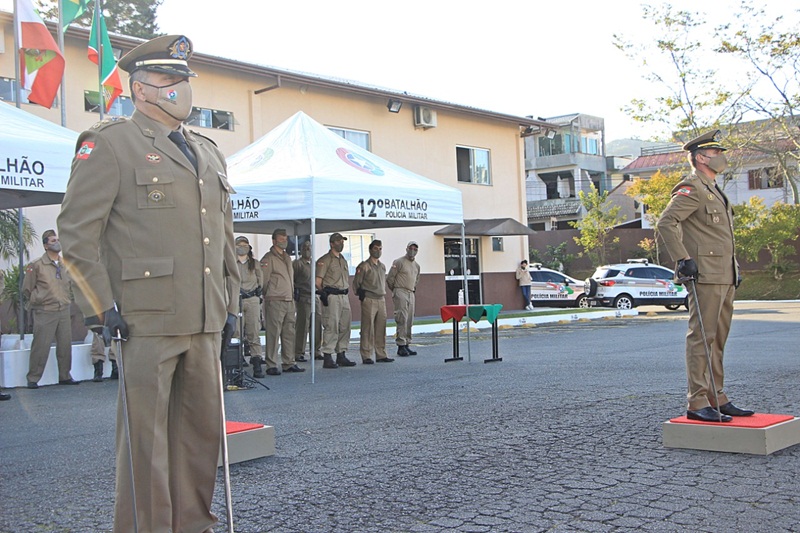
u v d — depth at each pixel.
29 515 4.63
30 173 7.62
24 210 14.98
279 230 11.38
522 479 5.03
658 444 5.86
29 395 9.77
